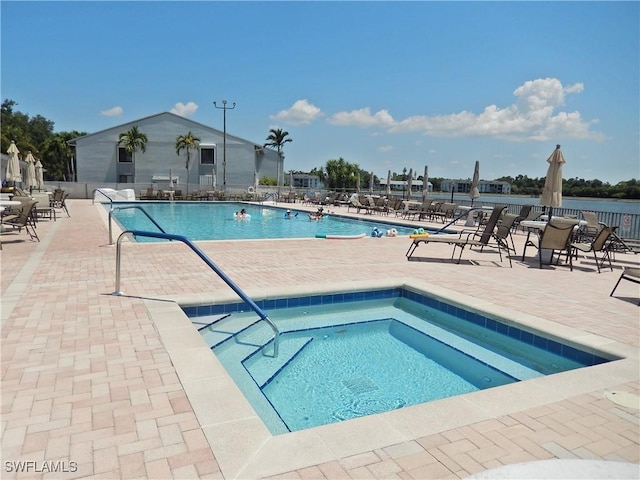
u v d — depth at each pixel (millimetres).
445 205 19016
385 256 9258
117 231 12180
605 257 10031
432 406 2861
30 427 2480
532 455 2357
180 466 2170
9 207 11070
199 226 18281
